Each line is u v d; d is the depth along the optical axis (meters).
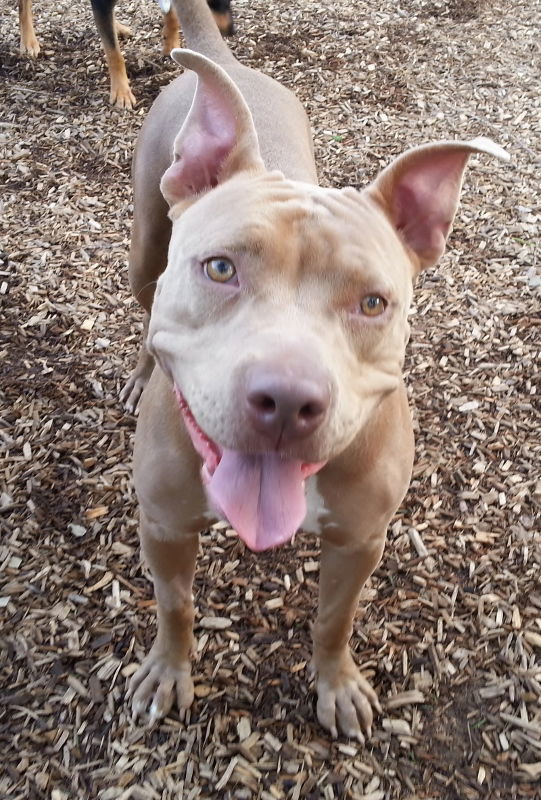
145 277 0.93
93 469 0.95
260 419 0.43
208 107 0.57
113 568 0.85
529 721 0.77
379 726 0.75
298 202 0.51
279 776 0.71
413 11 2.21
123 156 1.51
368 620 0.83
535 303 1.25
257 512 0.48
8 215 1.34
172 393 0.57
